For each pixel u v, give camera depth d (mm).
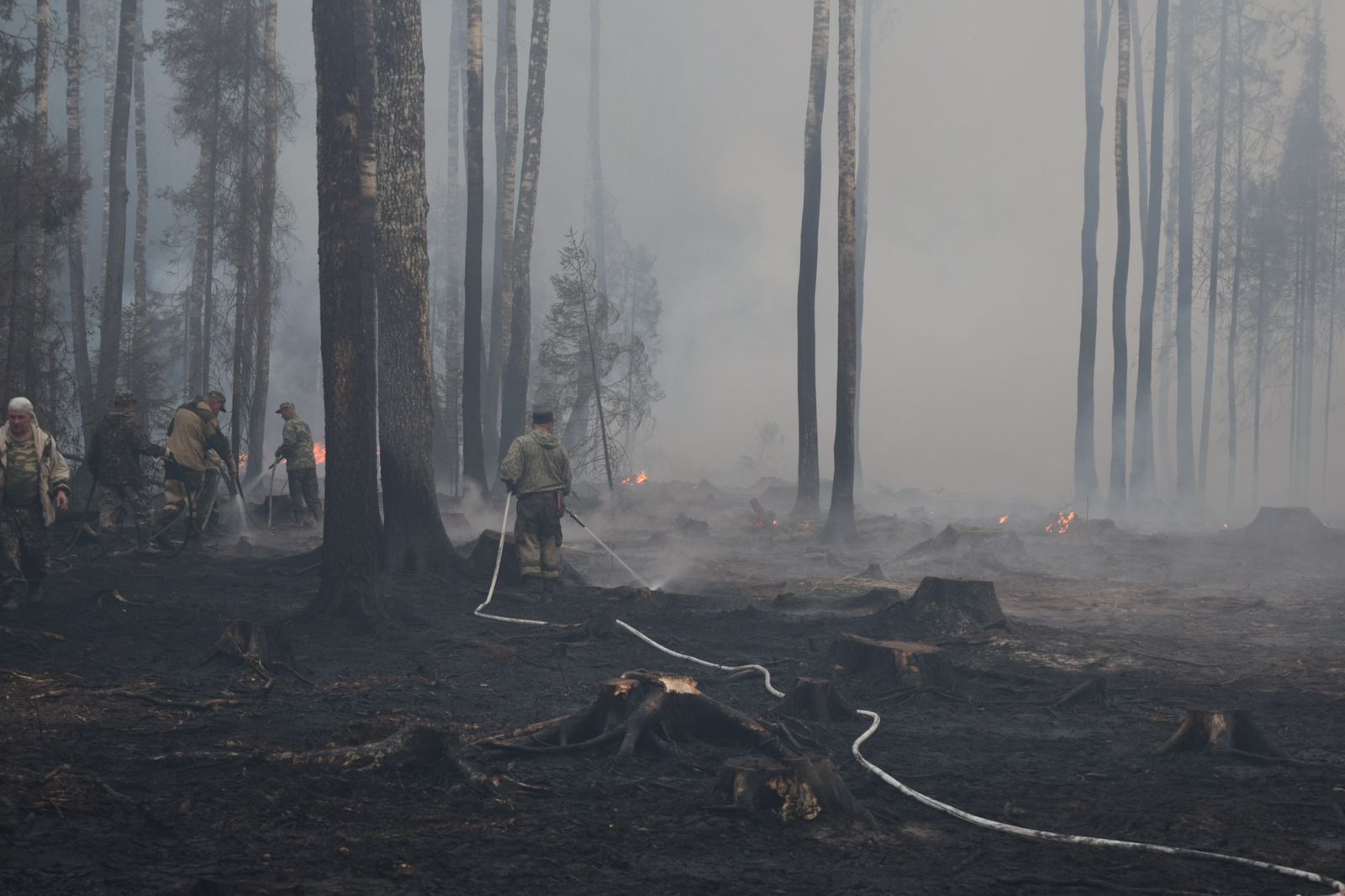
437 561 13922
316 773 5672
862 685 8789
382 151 14539
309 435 21250
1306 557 20609
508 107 34469
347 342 10852
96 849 4516
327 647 9805
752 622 11797
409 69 14836
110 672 8297
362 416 10914
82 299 30562
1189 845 5059
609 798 5543
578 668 9227
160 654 8938
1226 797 5844
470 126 24859
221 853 4547
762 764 5402
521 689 8305
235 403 27594
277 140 31969
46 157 21438
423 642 10250
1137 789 5992
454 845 4766
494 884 4316
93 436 15461
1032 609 13711
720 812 5219
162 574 13711
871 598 12859
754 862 4691
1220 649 10875
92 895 4016
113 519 15508
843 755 6621
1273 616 13086
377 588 11664
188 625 10320
